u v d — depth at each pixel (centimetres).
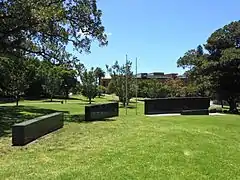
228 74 4381
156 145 1170
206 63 4522
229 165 934
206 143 1278
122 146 1141
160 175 796
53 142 1227
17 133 1158
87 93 5272
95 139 1304
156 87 6425
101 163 893
